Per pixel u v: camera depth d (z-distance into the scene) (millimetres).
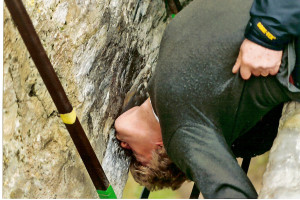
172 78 1750
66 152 1937
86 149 1850
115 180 2250
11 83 1627
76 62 2000
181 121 1741
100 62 2166
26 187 1680
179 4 2660
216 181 1636
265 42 1614
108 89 2236
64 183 1907
